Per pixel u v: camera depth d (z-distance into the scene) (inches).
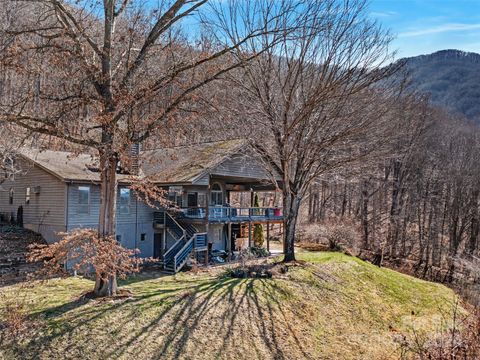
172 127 565.9
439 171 1526.8
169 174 902.4
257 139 840.9
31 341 447.8
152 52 585.0
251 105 822.5
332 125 804.6
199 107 689.0
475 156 1523.1
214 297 621.6
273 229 1657.2
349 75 754.8
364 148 862.5
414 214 1565.0
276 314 608.7
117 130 521.7
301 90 796.6
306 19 700.0
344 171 938.7
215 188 1107.9
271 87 823.1
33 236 839.1
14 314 498.9
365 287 823.1
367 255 1344.7
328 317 646.5
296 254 1005.8
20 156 827.4
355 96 798.5
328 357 521.0
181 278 743.1
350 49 757.3
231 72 780.0
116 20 610.5
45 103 581.3
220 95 807.1
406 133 1054.4
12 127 609.6
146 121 535.5
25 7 574.9
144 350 459.2
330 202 1766.7
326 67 765.3
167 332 500.4
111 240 534.3
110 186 552.7
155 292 623.5
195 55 606.9
